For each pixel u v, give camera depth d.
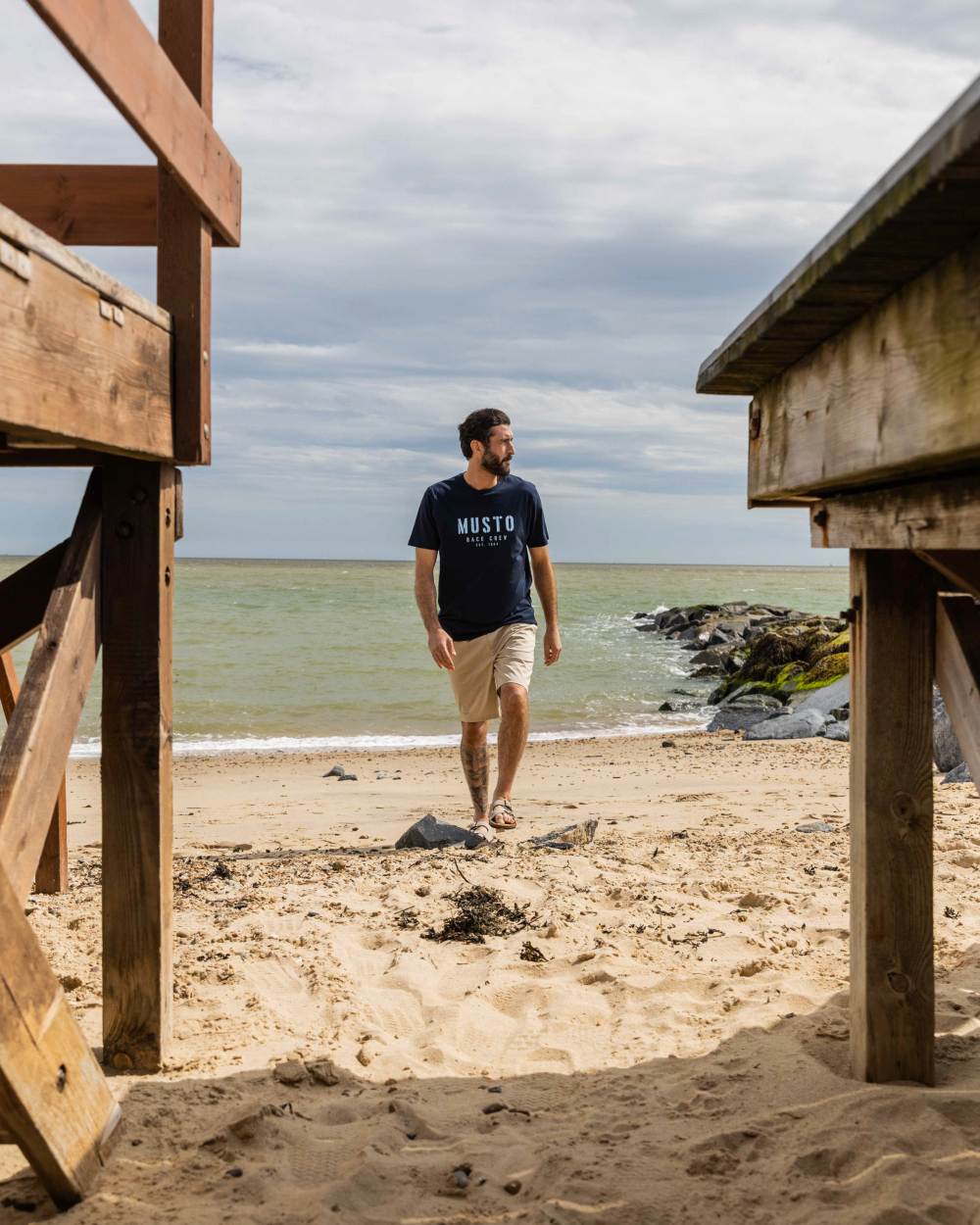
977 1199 2.18
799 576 131.12
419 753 13.76
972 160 1.38
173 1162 2.42
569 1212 2.18
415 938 4.21
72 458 2.90
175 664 25.73
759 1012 3.34
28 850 2.28
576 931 4.26
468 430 6.14
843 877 5.13
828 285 1.94
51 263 2.18
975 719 2.45
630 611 50.09
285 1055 3.07
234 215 3.30
